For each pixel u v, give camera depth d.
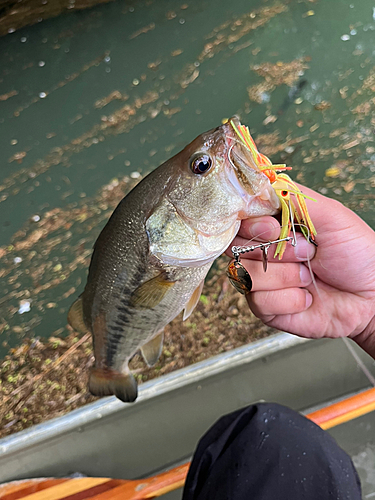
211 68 0.82
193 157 0.23
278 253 0.26
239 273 0.25
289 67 0.77
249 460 0.31
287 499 0.29
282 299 0.29
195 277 0.26
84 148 0.77
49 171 0.75
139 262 0.25
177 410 0.44
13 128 0.81
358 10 0.81
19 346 0.58
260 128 0.71
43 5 0.94
